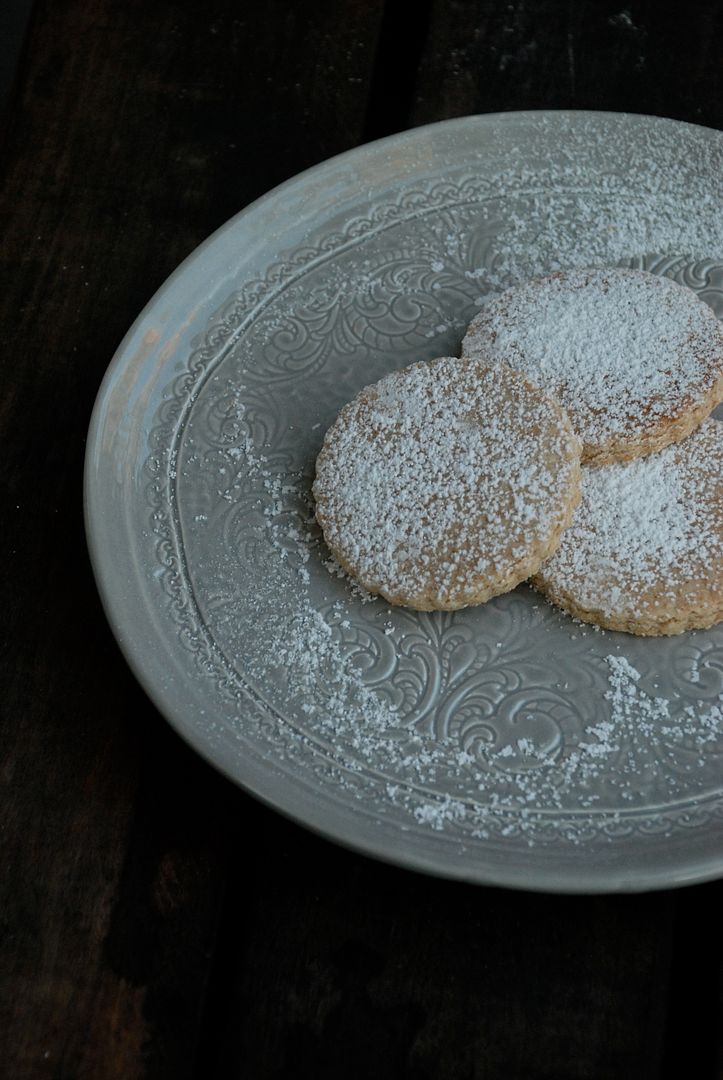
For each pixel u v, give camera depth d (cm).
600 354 51
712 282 53
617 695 48
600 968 46
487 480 49
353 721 48
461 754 47
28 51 59
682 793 46
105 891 47
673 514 49
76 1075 46
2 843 48
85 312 55
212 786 48
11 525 52
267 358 53
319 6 59
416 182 55
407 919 47
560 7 58
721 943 46
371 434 50
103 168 57
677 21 58
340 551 49
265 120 57
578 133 55
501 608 49
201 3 59
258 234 54
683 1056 46
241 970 47
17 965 47
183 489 51
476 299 53
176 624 49
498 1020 46
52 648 50
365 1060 46
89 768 49
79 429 53
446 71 57
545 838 46
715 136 54
